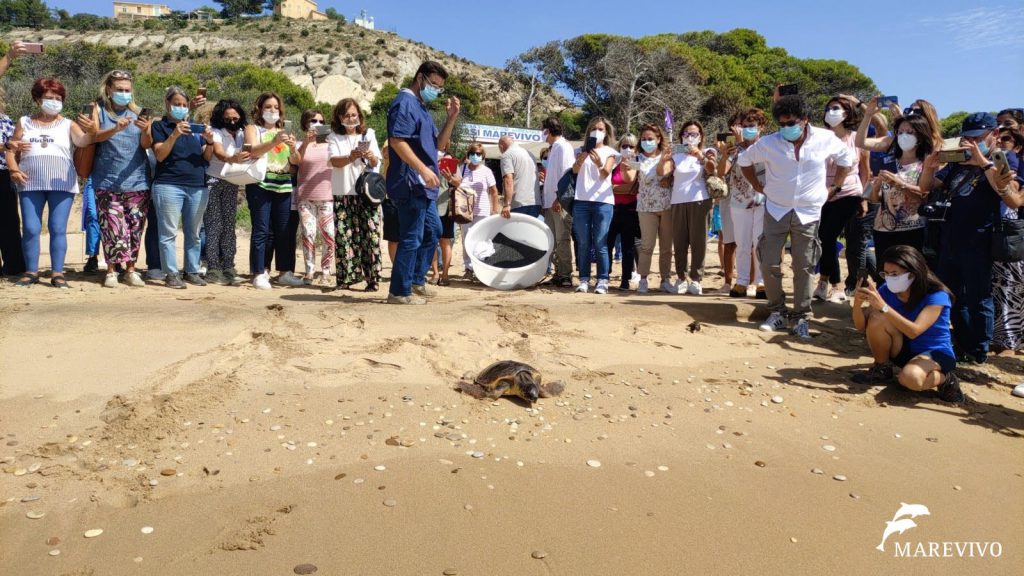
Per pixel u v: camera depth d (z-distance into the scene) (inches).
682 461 141.3
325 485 122.9
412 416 155.5
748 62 2279.8
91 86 1168.8
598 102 2036.2
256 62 3336.6
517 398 172.1
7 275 261.4
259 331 196.5
